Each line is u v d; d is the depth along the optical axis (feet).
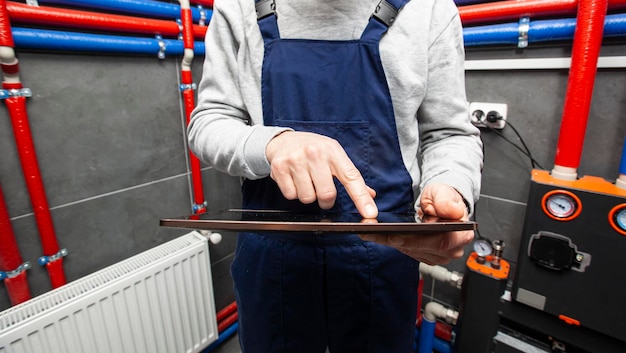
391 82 1.81
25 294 2.66
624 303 2.54
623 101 2.75
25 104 2.50
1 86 2.37
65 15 2.50
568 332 2.90
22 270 2.62
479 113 3.43
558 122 3.06
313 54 1.83
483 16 3.07
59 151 2.76
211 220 1.11
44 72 2.58
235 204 4.50
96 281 2.88
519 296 3.04
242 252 2.20
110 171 3.13
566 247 2.69
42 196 2.63
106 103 2.99
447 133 1.92
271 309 2.15
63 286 2.79
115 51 2.88
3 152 2.48
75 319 2.67
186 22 3.26
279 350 2.25
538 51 3.01
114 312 2.92
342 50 1.81
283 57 1.85
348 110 1.85
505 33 2.98
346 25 1.80
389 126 1.87
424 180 1.71
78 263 3.03
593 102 2.89
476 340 3.45
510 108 3.29
